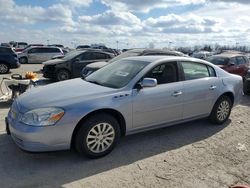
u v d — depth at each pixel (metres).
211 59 13.37
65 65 12.97
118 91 4.56
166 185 3.71
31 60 26.08
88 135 4.25
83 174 3.94
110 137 4.49
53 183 3.70
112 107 4.39
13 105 4.53
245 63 13.34
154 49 12.66
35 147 3.96
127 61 5.53
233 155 4.70
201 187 3.68
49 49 26.62
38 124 3.94
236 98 6.45
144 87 4.80
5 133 5.36
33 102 4.20
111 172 4.02
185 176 3.95
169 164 4.31
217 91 5.92
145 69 4.94
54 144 4.04
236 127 6.16
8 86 7.49
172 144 5.09
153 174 3.99
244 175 4.04
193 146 5.03
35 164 4.19
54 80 13.05
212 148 4.97
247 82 10.15
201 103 5.68
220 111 6.15
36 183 3.69
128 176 3.92
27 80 7.41
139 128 4.85
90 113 4.27
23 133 3.95
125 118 4.60
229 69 12.40
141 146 4.95
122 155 4.57
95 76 5.43
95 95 4.38
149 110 4.86
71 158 4.40
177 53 12.91
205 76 5.86
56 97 4.28
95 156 4.38
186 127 6.02
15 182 3.70
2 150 4.61
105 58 13.77
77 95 4.34
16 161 4.26
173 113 5.24
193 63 5.68
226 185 3.75
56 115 3.99
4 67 16.77
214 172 4.09
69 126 4.07
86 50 13.77
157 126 5.11
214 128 6.03
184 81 5.40
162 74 5.14
